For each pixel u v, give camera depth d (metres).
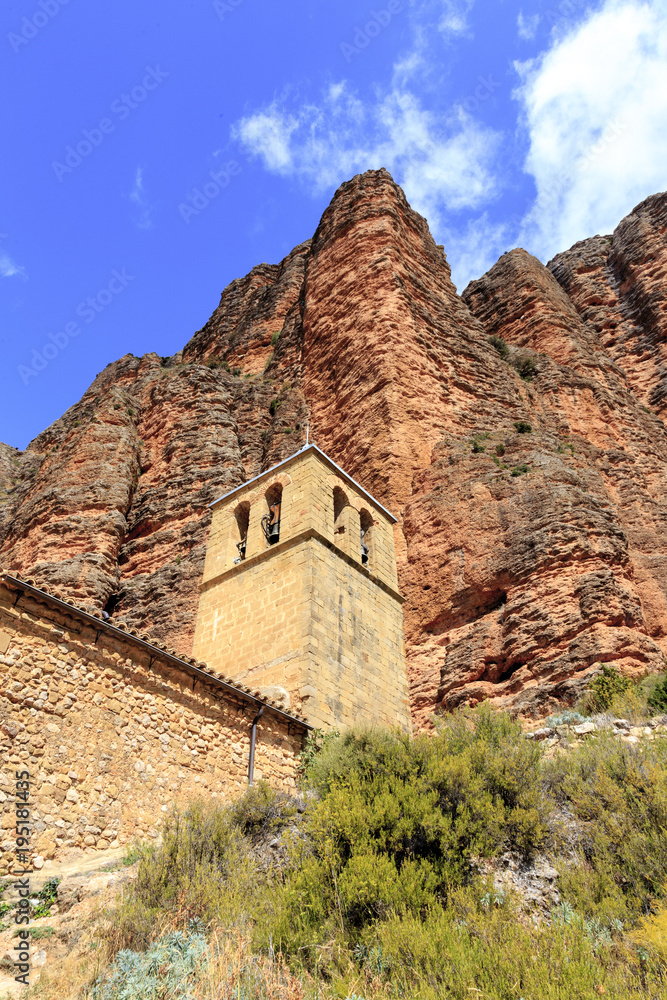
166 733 13.16
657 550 30.16
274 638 19.16
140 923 8.17
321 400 40.66
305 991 7.29
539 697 19.44
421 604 26.22
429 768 10.98
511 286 53.19
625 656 19.61
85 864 10.24
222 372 50.31
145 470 43.00
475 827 9.80
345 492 23.42
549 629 21.25
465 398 37.53
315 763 14.03
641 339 51.34
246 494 24.06
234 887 8.96
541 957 7.07
